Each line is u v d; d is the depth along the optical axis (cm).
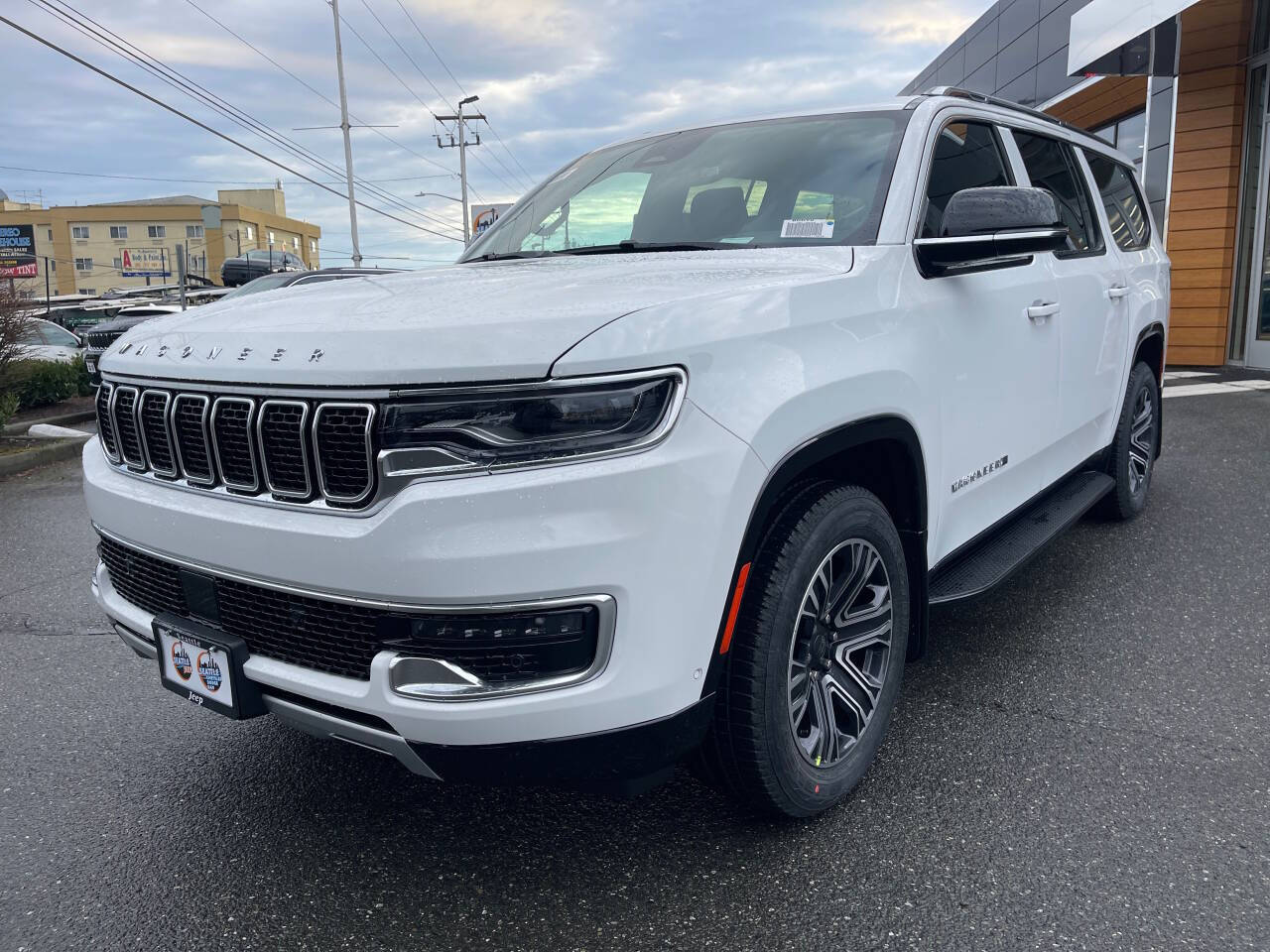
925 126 299
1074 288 380
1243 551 464
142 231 9194
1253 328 1155
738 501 199
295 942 210
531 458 183
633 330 189
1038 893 216
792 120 328
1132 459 510
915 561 273
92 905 223
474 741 188
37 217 9175
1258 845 232
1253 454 677
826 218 279
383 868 236
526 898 222
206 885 231
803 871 228
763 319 212
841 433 227
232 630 219
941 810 251
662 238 304
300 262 2586
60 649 396
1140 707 308
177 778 284
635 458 186
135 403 236
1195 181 1162
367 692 193
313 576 194
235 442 211
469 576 181
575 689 188
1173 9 992
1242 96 1123
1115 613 391
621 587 186
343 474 193
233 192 10550
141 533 232
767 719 218
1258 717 299
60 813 265
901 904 214
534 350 183
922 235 279
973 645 363
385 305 218
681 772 277
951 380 279
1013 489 348
